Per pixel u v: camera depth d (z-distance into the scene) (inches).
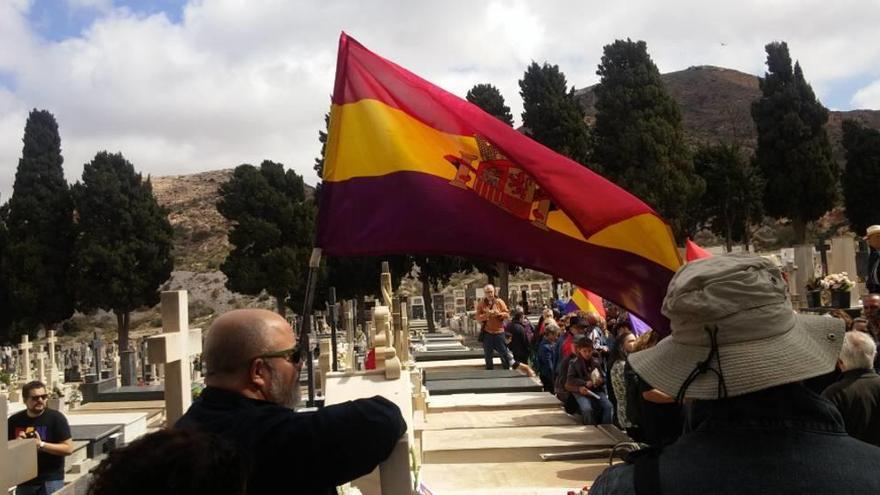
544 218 193.2
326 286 1723.7
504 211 192.7
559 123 1800.0
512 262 193.3
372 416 101.1
